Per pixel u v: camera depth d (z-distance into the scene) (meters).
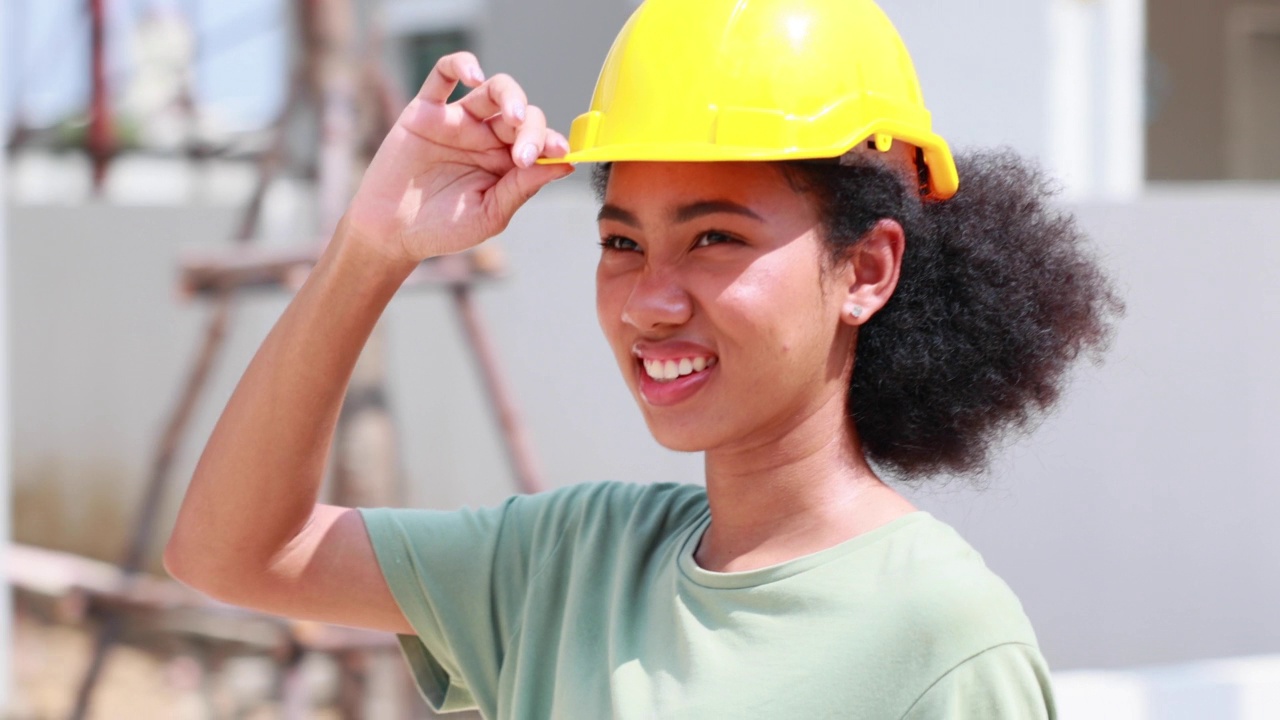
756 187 2.08
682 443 2.16
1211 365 6.49
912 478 2.45
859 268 2.20
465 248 2.38
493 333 7.47
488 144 2.35
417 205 2.39
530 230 7.38
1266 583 6.52
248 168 12.94
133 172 13.88
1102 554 6.49
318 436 2.49
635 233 2.17
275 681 8.14
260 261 6.09
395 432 7.61
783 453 2.20
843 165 2.12
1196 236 6.48
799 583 2.06
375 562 2.54
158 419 9.26
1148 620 6.53
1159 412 6.49
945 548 2.04
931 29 7.15
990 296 2.35
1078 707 5.54
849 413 2.29
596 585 2.39
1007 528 6.42
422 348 7.73
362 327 2.47
